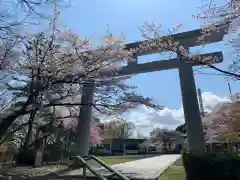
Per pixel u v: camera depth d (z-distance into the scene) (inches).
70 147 572.4
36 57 322.3
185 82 391.5
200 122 374.3
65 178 280.1
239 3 166.7
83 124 488.1
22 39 235.9
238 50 192.9
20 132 547.5
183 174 344.8
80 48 357.7
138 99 402.0
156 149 1700.3
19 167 413.4
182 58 235.0
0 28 131.9
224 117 543.5
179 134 1674.5
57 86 345.4
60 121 561.0
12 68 292.0
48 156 530.0
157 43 235.6
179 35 374.3
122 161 629.9
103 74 393.1
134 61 448.8
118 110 411.5
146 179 286.8
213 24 190.4
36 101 333.4
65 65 339.6
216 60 242.4
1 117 307.9
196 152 263.0
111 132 1715.1
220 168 241.6
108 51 365.4
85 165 248.8
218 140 710.5
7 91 330.0
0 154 533.3
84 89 389.1
